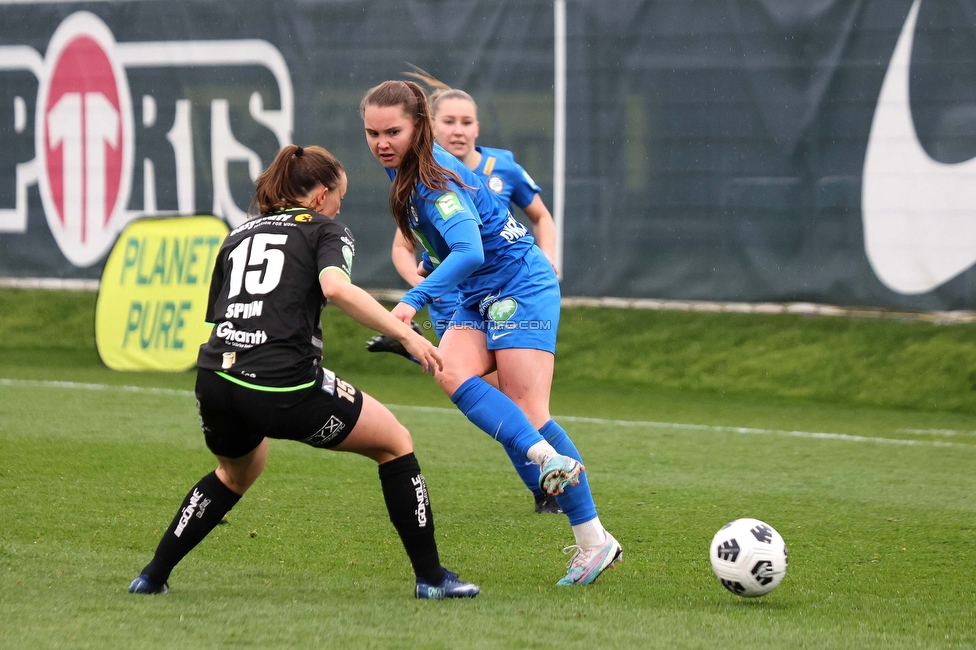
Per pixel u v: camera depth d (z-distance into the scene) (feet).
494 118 114.11
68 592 41.78
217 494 42.09
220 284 41.09
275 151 122.11
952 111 100.37
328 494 64.08
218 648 34.37
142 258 120.98
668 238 109.50
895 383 102.73
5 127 131.75
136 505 60.44
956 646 36.55
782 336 111.86
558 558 51.13
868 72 102.58
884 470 73.36
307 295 39.06
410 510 41.29
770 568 42.06
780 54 104.88
